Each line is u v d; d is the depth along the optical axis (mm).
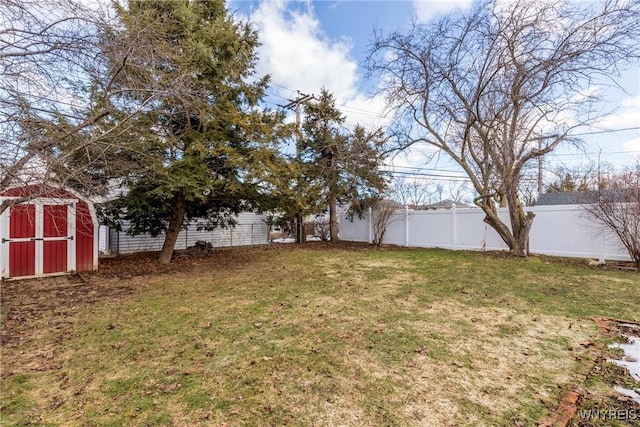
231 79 8391
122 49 4164
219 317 4316
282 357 3121
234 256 10305
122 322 4148
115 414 2254
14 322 4152
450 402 2379
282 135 9172
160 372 2846
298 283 6367
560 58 7531
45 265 7184
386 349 3281
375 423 2152
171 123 7625
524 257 8969
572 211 8820
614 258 8156
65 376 2785
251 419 2201
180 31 7184
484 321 4066
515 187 9141
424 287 5875
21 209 6535
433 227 12102
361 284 6203
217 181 7875
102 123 4949
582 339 3479
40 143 4016
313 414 2252
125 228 11602
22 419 2197
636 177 7359
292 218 14984
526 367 2891
